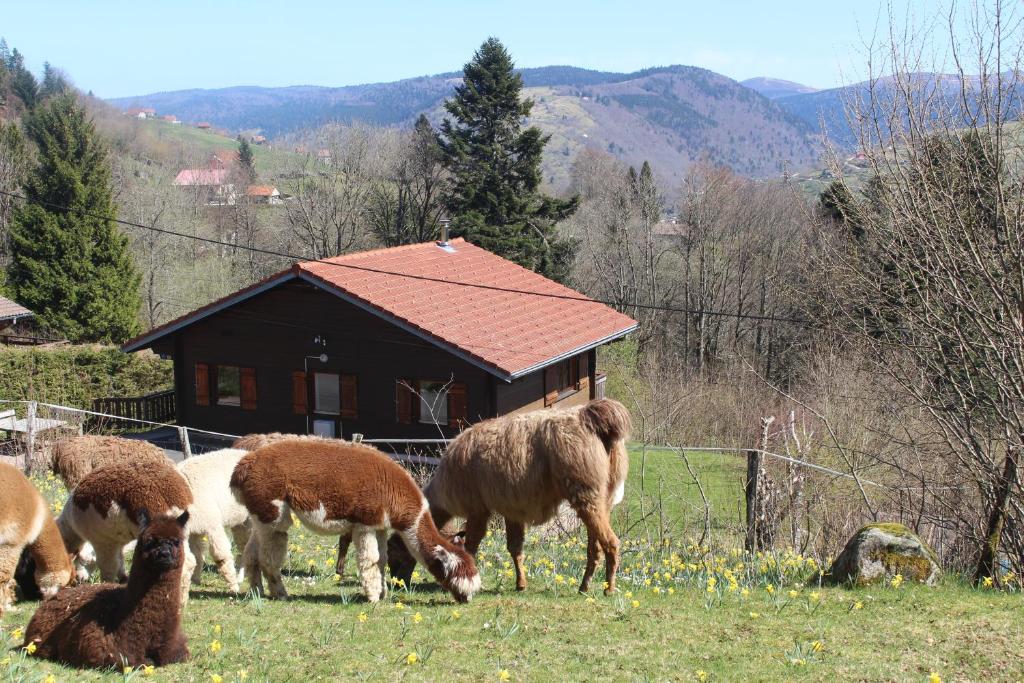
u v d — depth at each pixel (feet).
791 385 123.44
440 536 28.99
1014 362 35.37
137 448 37.11
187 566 26.66
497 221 161.27
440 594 30.30
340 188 204.03
